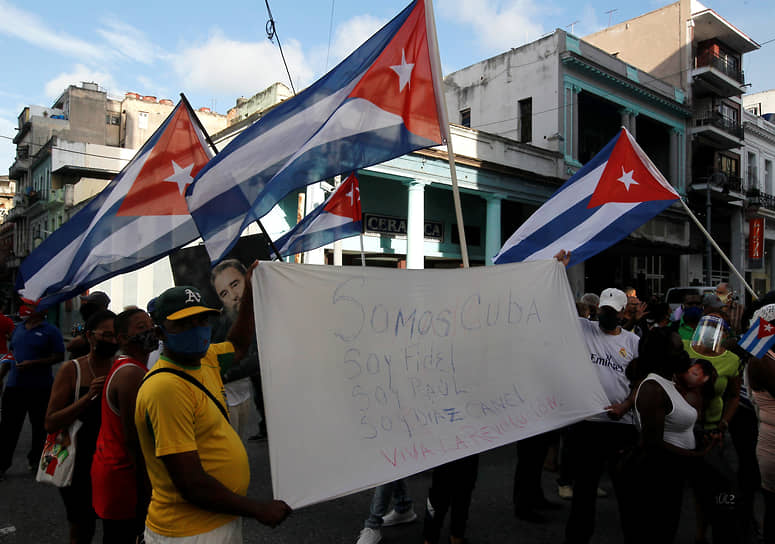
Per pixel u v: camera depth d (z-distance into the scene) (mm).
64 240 3938
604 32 27719
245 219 3109
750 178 29953
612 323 4012
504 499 4695
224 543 2008
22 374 5297
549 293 3502
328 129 3529
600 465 3545
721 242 29109
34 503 4676
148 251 3805
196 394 2016
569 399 3344
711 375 3758
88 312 4441
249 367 3650
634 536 3039
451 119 22609
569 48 18688
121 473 2703
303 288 2619
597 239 4961
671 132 23922
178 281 4062
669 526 3000
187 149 3885
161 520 1979
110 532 2744
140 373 2697
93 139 39562
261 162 3406
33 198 35625
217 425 2070
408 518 4211
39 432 5477
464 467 3609
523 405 3191
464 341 3121
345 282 2756
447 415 2930
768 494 3223
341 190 6570
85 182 27078
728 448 6105
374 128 3633
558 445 5641
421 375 2918
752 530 3859
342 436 2539
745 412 4219
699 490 3283
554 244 5164
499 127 20484
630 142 5133
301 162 3375
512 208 19234
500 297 3307
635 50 26344
